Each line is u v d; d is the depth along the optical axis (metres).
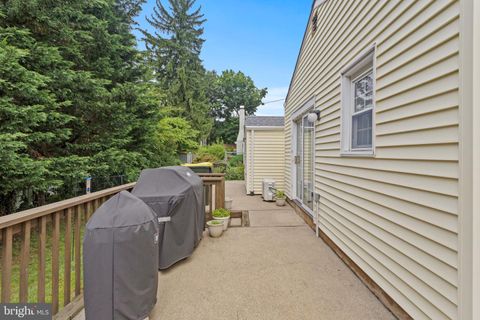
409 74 2.03
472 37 1.46
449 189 1.64
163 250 2.91
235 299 2.38
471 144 1.47
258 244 3.87
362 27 2.84
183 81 20.78
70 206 2.18
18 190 4.55
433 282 1.76
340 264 3.18
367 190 2.69
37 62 4.74
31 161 4.19
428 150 1.83
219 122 31.16
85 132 6.19
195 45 23.98
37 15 4.65
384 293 2.32
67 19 5.23
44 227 1.90
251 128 8.57
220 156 19.12
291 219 5.43
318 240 4.07
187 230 3.22
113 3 6.88
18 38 4.47
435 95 1.76
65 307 2.11
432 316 1.76
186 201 3.18
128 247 1.81
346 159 3.23
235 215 5.44
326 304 2.31
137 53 7.82
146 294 1.94
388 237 2.30
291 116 6.84
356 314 2.17
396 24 2.20
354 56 3.05
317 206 4.32
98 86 5.84
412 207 1.99
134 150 7.88
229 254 3.47
